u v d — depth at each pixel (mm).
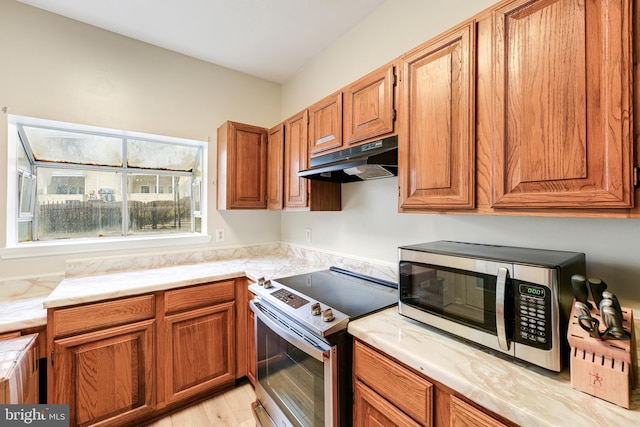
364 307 1319
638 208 671
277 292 1579
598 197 723
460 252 1030
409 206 1218
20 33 1749
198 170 2637
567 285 822
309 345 1202
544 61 821
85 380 1514
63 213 2072
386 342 1002
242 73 2678
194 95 2408
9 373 1112
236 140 2283
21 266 1779
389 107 1325
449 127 1066
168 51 2283
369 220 1907
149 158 2391
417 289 1126
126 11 1833
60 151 2035
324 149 1739
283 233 2916
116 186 2275
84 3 1757
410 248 1159
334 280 1799
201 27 2010
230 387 2055
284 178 2199
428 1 1551
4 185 1717
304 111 1941
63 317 1459
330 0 1766
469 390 761
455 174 1048
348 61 2082
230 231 2627
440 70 1099
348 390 1179
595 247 995
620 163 690
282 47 2277
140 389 1670
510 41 899
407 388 939
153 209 2449
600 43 719
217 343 1946
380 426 1039
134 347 1653
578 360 726
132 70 2125
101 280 1793
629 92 676
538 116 834
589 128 740
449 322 1004
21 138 1870
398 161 1269
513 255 959
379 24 1832
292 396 1381
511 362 867
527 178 859
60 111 1861
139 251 2189
